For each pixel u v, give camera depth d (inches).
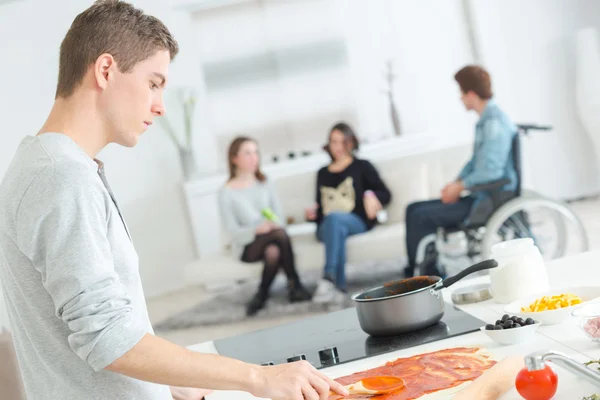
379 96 267.3
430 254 173.5
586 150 260.7
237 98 267.3
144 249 248.7
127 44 42.8
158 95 45.2
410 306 55.6
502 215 157.8
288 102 268.7
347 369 51.0
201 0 256.8
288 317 180.1
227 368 40.1
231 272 192.9
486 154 160.1
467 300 63.2
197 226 250.1
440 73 266.2
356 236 187.9
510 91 259.1
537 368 36.6
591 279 62.3
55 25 240.1
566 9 258.7
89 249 39.2
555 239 197.3
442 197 166.6
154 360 39.5
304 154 263.9
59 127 43.2
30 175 39.9
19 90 238.5
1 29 236.1
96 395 41.9
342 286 186.7
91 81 42.8
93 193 40.4
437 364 47.4
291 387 39.4
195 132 258.5
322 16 266.1
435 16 264.8
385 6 264.8
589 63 253.8
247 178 197.6
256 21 265.6
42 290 41.3
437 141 266.7
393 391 43.8
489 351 48.3
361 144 261.4
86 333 38.9
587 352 44.5
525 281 59.8
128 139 44.6
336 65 267.3
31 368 43.0
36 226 39.2
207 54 264.7
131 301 42.1
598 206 240.8
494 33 258.4
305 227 207.8
